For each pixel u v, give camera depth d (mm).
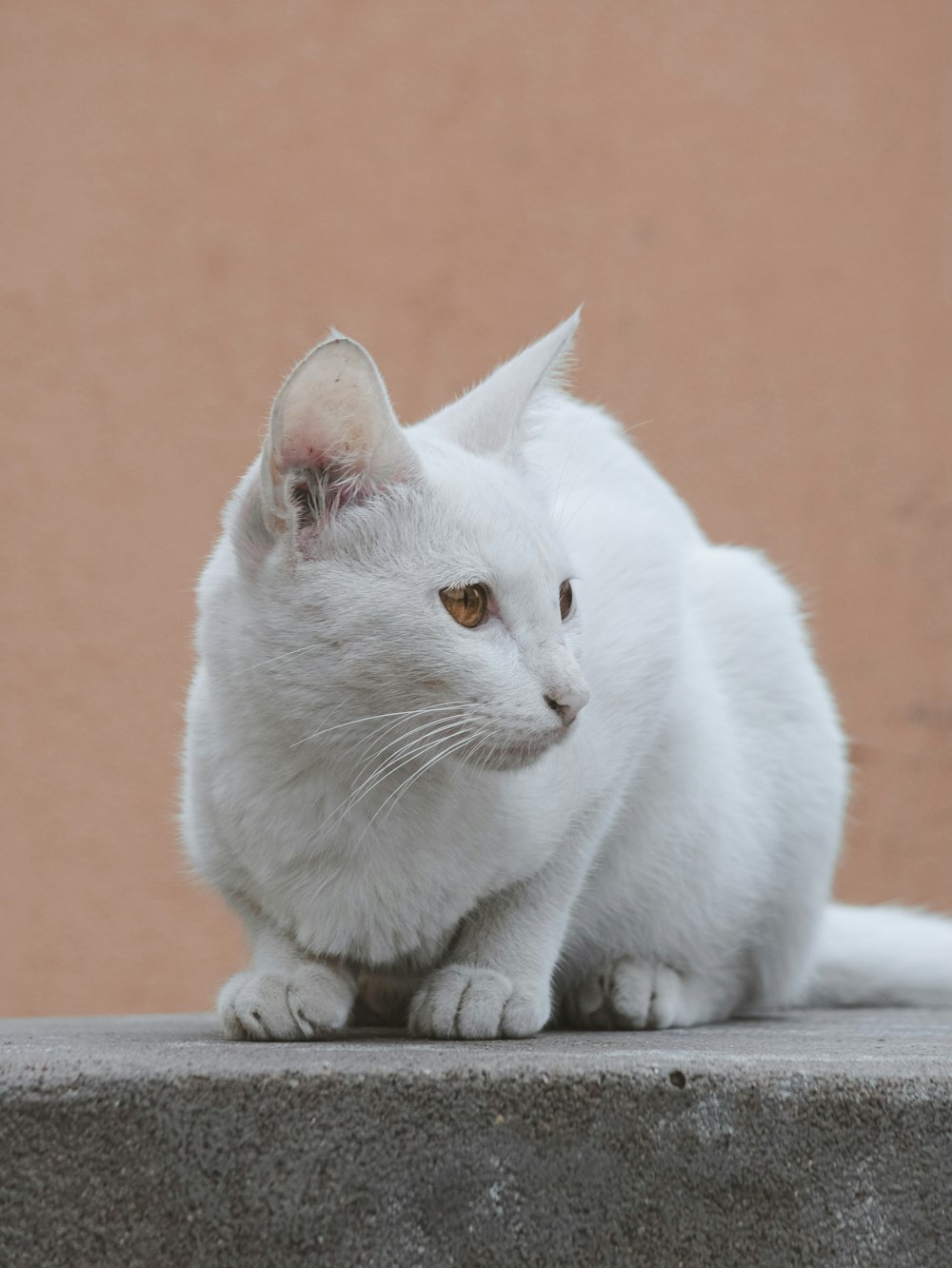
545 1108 2209
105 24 6582
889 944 4348
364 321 6641
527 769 2875
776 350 6891
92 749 6359
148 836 6352
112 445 6477
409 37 6738
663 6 6863
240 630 2859
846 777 4156
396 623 2779
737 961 3758
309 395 2748
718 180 6875
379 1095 2184
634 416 6770
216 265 6582
